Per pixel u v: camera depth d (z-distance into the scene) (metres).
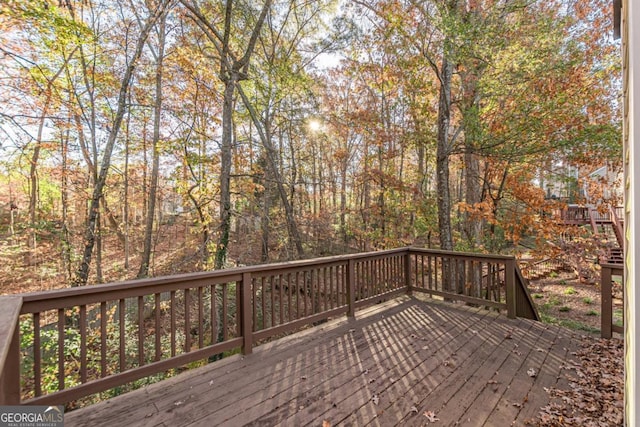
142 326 2.41
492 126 6.70
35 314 1.93
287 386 2.47
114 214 10.77
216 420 2.04
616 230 10.86
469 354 3.05
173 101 8.25
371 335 3.53
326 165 13.11
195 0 7.19
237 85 7.72
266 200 9.02
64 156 7.88
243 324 3.01
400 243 9.34
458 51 5.59
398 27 6.42
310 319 3.67
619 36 2.19
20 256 7.29
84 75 7.57
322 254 11.20
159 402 2.23
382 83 9.10
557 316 7.91
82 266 6.86
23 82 6.28
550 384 2.52
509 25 5.60
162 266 9.52
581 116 5.90
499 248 9.41
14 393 1.72
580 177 7.71
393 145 9.37
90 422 1.99
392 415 2.12
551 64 5.48
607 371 2.71
